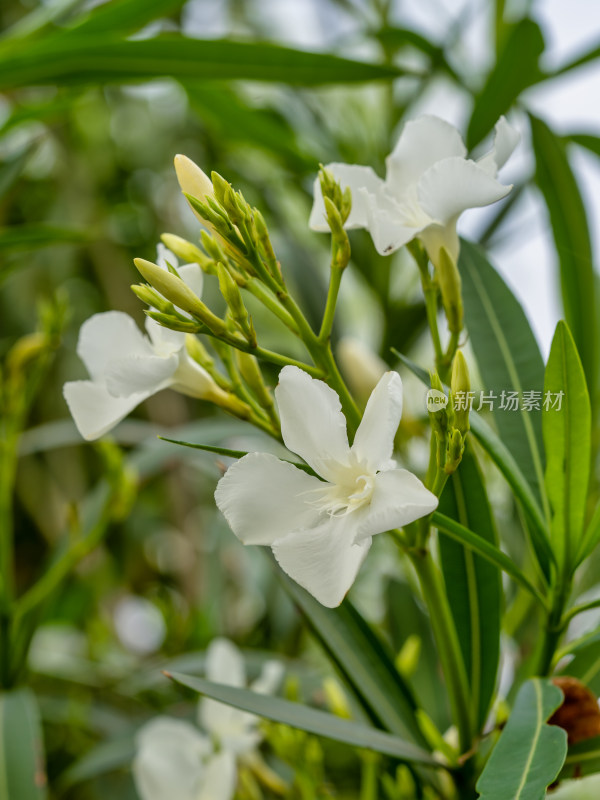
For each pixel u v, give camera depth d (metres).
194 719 0.47
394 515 0.27
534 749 0.28
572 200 0.52
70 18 0.52
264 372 0.51
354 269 0.61
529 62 0.52
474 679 0.34
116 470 0.45
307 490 0.29
